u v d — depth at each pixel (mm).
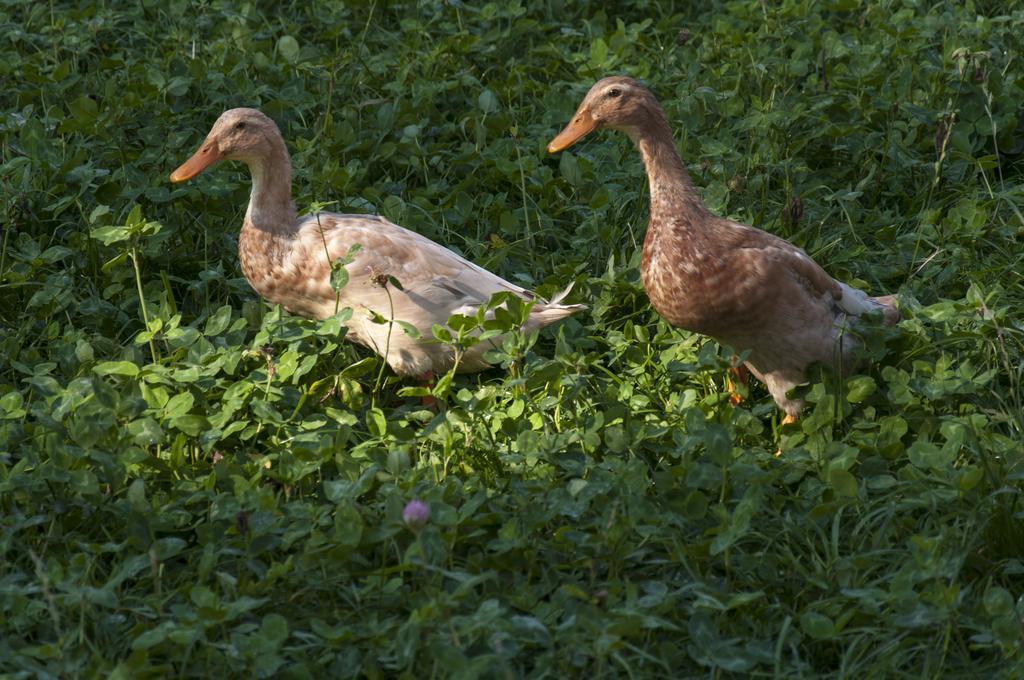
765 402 5934
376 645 4105
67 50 8570
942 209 7293
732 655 4086
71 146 7223
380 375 5871
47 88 7812
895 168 7398
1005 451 5066
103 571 4590
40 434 5074
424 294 5832
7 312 6355
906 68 7734
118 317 6340
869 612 4266
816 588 4586
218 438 5090
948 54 8086
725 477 4723
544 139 7625
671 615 4418
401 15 9492
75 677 3857
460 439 5195
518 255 6938
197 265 6793
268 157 5926
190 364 5504
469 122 7969
